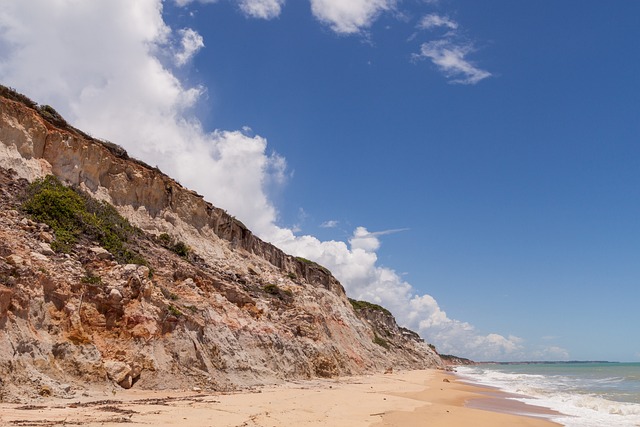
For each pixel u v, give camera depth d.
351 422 20.59
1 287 18.53
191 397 22.44
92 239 30.58
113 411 16.94
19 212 28.08
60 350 20.72
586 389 54.44
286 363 37.59
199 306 31.75
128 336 24.20
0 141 32.19
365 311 108.69
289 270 67.69
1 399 16.48
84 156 37.53
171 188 46.22
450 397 38.78
